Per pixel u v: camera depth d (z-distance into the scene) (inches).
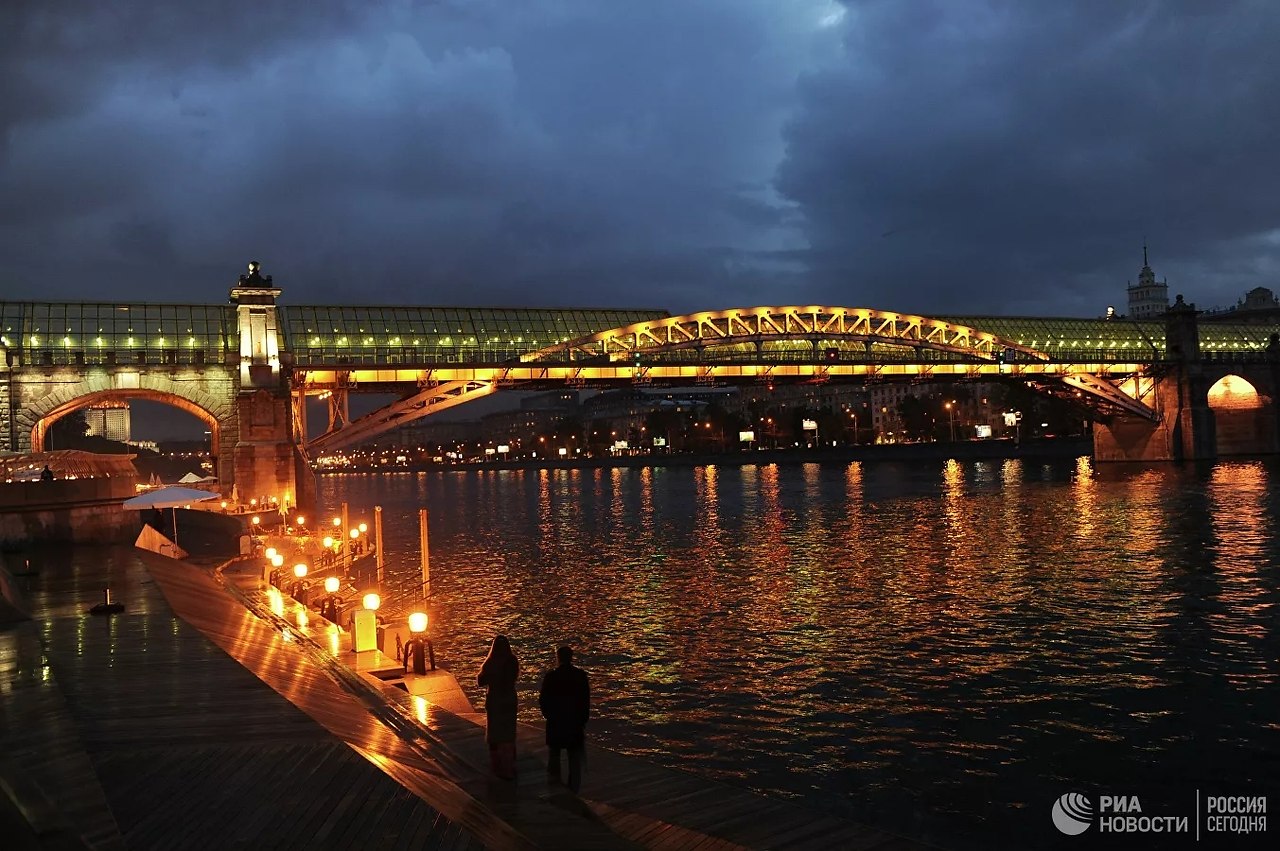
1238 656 1058.1
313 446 3321.9
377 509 1718.8
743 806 551.5
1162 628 1207.6
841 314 4249.5
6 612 903.7
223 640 846.5
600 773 615.5
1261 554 1760.6
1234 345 5590.6
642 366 3782.0
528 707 968.9
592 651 1223.5
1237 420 5487.2
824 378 4247.0
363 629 982.4
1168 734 820.6
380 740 559.8
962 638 1202.6
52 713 545.3
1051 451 6254.9
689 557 2175.2
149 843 346.9
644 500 4355.3
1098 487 3617.1
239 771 435.8
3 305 2928.2
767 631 1298.0
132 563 1339.8
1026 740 818.2
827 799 701.9
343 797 398.9
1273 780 714.8
